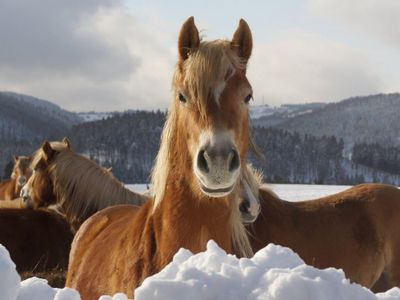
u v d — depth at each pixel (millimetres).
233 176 2586
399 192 5461
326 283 1274
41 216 6824
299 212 4832
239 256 3150
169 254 2863
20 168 13328
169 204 2922
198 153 2611
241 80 2850
